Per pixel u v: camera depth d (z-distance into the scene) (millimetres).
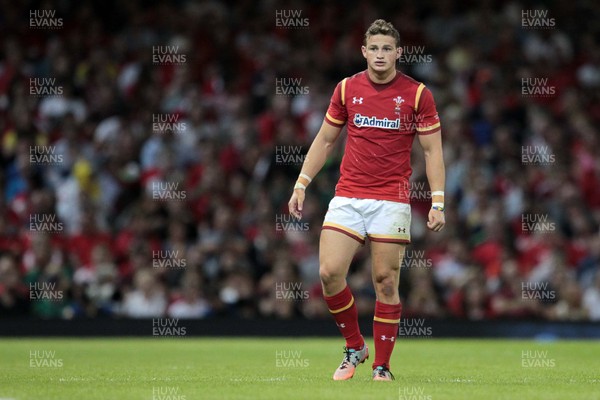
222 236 64750
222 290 61219
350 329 30078
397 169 29094
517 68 83312
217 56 80000
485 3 87000
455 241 66250
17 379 30000
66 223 66250
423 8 86250
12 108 72000
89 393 25219
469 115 78125
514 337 60656
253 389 26266
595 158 77250
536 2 90062
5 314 57750
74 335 57938
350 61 80750
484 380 30219
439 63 82750
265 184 69750
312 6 84375
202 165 69500
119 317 58531
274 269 61875
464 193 70438
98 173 69125
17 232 63281
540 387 27562
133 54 78750
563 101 81875
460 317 61594
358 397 24125
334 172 68938
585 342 56906
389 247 28844
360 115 29188
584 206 73375
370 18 84250
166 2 83000
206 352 45781
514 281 63219
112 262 61438
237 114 74750
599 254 67625
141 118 73125
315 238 65875
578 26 88375
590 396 25000
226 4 83875
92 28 79500
